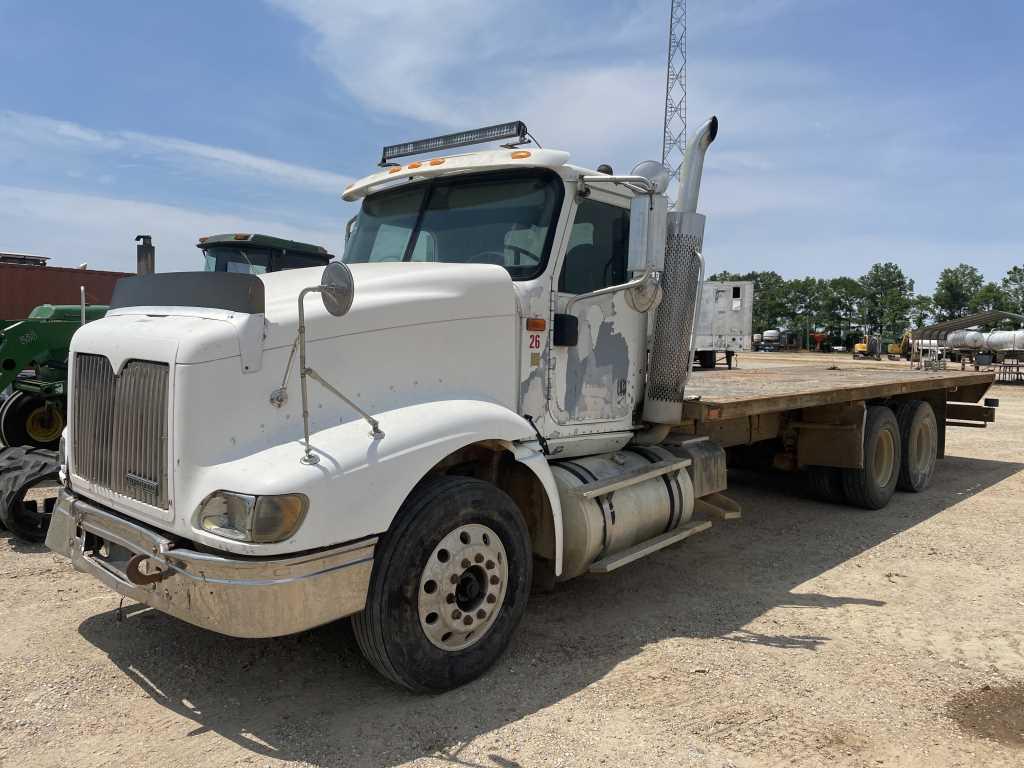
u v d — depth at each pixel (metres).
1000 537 6.71
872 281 115.50
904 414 8.67
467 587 3.69
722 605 4.91
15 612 4.61
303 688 3.69
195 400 3.13
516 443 4.02
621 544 4.57
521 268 4.38
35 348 8.16
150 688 3.67
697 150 5.16
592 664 3.98
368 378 3.57
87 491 3.75
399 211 4.97
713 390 7.12
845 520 7.37
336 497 3.10
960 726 3.38
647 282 4.48
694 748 3.17
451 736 3.24
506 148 4.64
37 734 3.24
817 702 3.58
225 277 3.33
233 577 2.97
